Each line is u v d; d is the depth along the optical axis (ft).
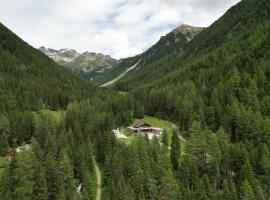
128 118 611.88
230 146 419.74
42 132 488.85
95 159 469.16
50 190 347.97
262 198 352.28
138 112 654.53
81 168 396.78
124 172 369.71
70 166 378.53
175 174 367.25
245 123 479.00
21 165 345.31
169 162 376.68
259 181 383.65
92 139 514.68
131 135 550.36
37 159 371.35
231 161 402.72
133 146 386.52
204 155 400.67
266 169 384.68
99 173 422.00
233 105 511.81
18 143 527.40
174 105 636.48
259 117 481.46
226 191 342.44
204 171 393.09
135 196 321.32
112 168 375.04
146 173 349.41
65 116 614.34
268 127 460.55
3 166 419.13
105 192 370.53
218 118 537.65
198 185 345.10
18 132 530.27
